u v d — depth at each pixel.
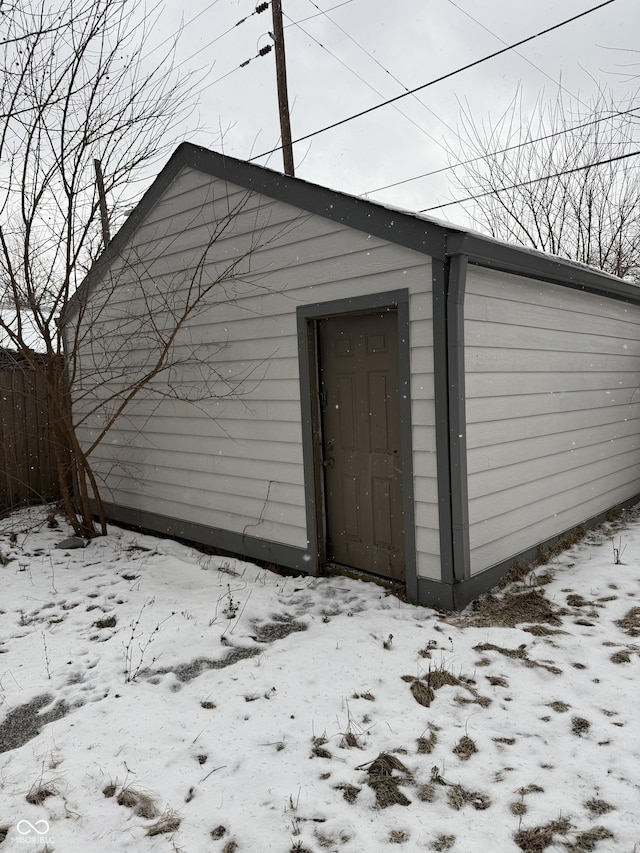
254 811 2.46
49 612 4.83
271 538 5.84
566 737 2.90
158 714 3.21
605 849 2.20
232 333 6.01
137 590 5.26
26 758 2.88
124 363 7.50
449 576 4.46
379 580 5.09
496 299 4.79
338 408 5.32
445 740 2.91
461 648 3.84
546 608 4.48
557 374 5.82
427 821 2.38
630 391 7.69
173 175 6.40
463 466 4.41
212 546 6.48
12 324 6.88
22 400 8.67
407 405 4.59
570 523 6.20
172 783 2.64
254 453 5.92
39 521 7.97
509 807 2.44
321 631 4.21
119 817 2.46
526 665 3.62
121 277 7.34
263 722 3.11
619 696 3.23
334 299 5.01
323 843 2.28
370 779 2.63
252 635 4.26
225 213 5.90
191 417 6.61
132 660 3.91
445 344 4.32
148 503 7.35
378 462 5.05
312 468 5.38
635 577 5.00
